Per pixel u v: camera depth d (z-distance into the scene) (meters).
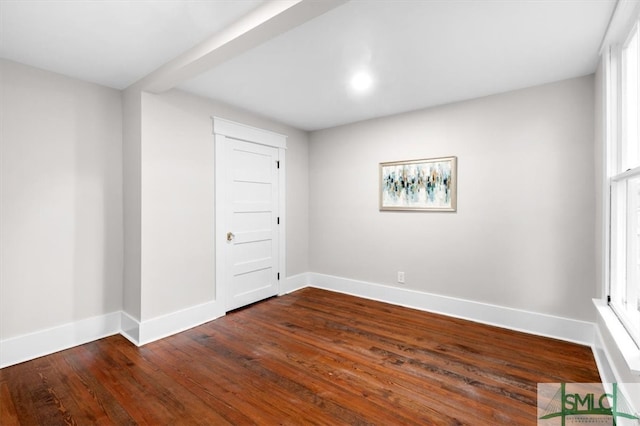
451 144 3.33
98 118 2.80
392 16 1.81
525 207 2.92
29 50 2.19
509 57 2.32
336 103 3.35
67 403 1.87
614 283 2.10
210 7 1.73
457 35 2.02
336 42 2.11
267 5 1.68
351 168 4.14
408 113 3.63
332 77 2.69
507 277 3.02
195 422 1.71
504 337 2.79
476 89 2.95
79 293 2.69
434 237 3.46
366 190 4.00
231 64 2.45
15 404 1.86
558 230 2.77
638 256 1.77
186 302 3.04
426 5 1.71
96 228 2.78
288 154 4.28
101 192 2.81
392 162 3.75
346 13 1.78
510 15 1.80
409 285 3.67
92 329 2.75
